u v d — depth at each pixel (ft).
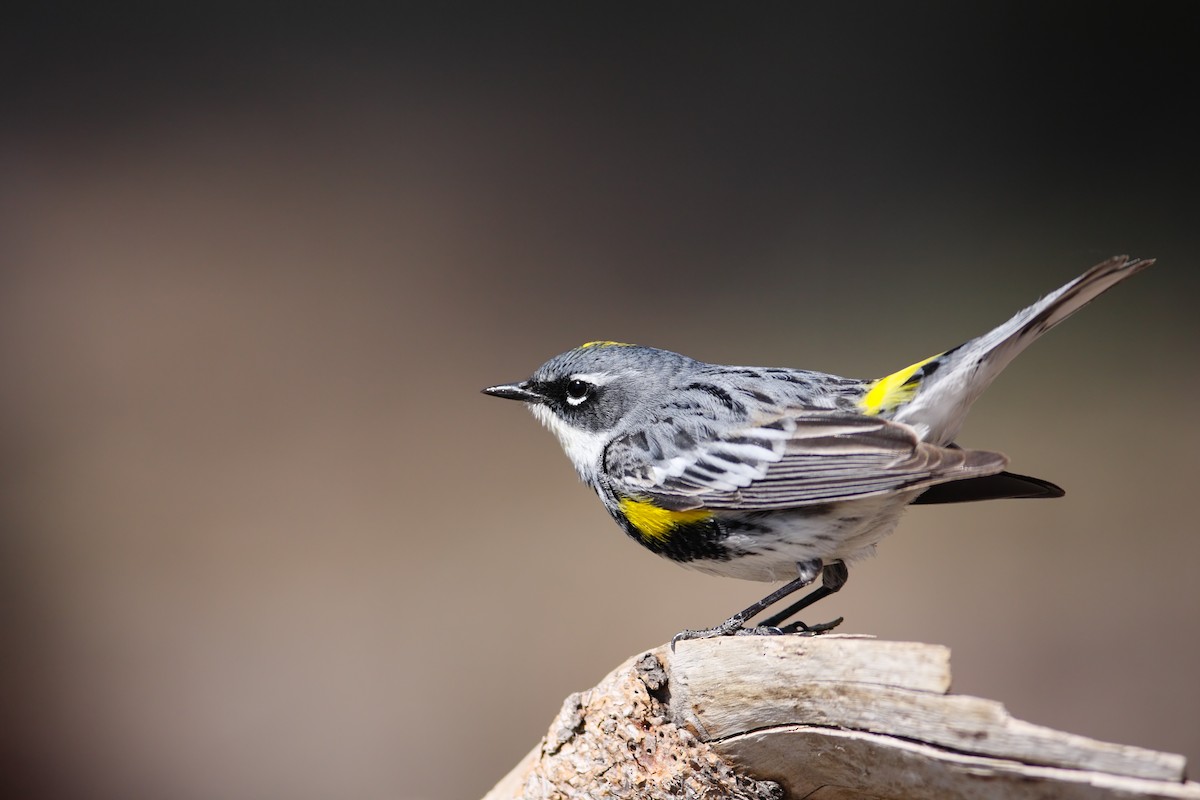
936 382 20.71
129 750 37.52
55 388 49.37
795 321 51.55
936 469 18.93
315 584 42.37
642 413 23.48
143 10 62.95
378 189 58.08
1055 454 46.26
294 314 53.11
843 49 63.16
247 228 55.57
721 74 62.75
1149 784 14.15
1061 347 52.54
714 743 18.76
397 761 36.27
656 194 58.90
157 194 57.47
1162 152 58.08
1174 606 39.91
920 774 16.40
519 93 61.00
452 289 53.93
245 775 36.17
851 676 16.70
